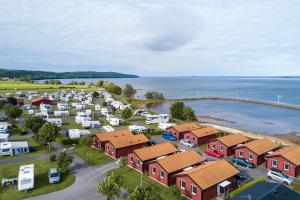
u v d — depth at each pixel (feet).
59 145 190.39
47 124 181.06
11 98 357.00
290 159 138.00
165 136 218.38
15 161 157.07
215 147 181.37
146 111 343.46
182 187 119.24
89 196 113.29
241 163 153.99
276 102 547.08
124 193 116.16
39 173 138.62
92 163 155.22
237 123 331.57
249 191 94.22
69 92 564.30
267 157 148.87
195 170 119.24
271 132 282.36
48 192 116.88
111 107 394.73
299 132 283.18
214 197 115.14
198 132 205.05
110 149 169.89
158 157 147.43
